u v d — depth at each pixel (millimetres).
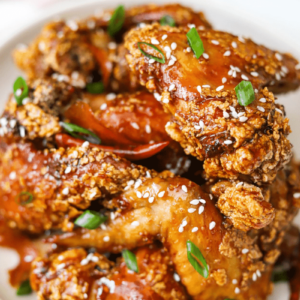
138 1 345
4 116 293
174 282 280
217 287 276
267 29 334
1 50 343
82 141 284
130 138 289
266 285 292
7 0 371
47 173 283
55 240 293
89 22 332
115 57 322
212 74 267
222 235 271
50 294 283
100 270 287
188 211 270
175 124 273
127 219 279
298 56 327
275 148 260
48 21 346
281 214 288
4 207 301
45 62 331
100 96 312
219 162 264
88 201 282
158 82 273
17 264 316
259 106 261
